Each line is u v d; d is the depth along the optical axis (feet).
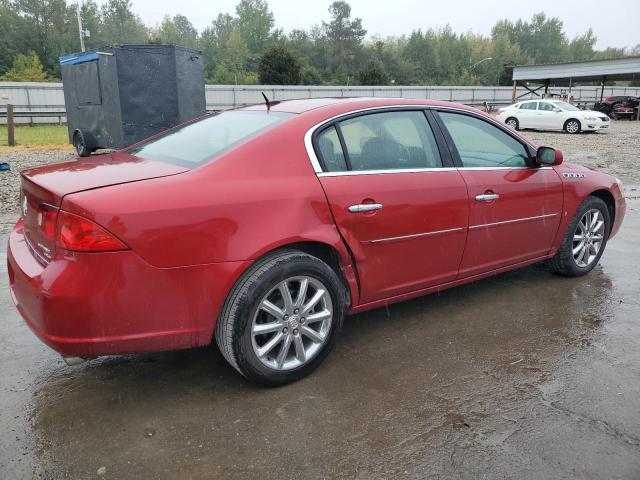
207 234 8.62
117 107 39.34
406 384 9.95
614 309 13.46
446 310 13.39
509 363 10.73
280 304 9.64
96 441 8.30
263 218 9.12
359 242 10.39
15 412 9.04
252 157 9.50
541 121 77.61
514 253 13.62
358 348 11.36
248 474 7.61
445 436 8.43
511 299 14.10
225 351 9.23
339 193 10.06
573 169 15.14
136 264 8.14
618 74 107.55
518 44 451.53
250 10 382.83
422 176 11.38
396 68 339.57
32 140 63.36
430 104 12.27
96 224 7.88
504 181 12.87
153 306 8.38
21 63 216.74
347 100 11.41
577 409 9.15
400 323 12.62
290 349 10.03
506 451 8.08
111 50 38.37
